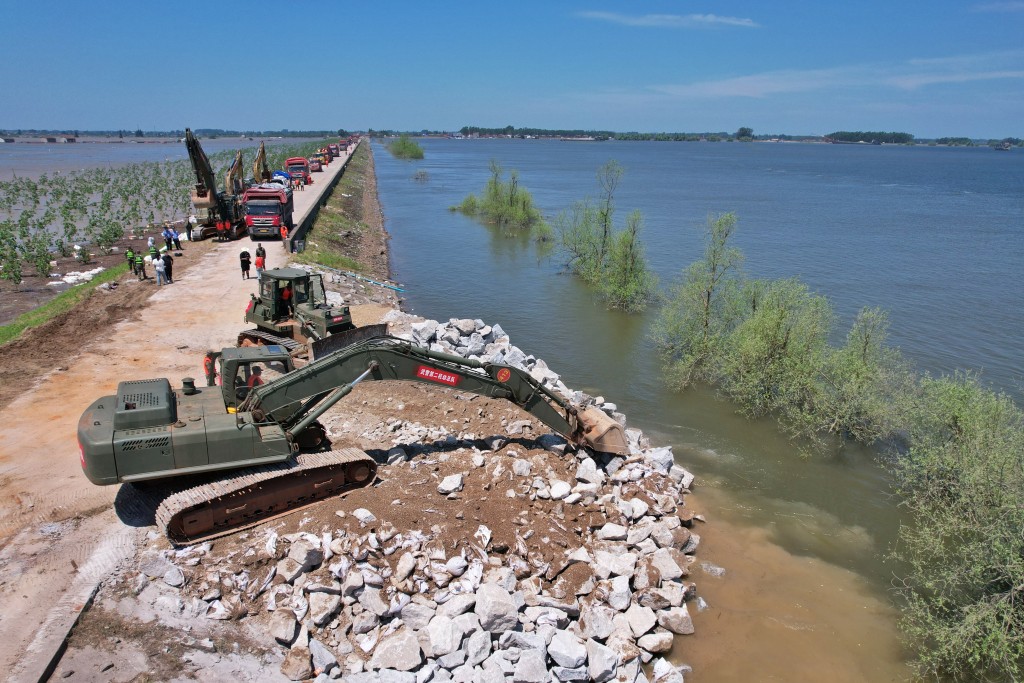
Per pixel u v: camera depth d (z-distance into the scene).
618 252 34.62
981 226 63.53
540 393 15.15
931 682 11.16
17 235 46.12
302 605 10.41
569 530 13.17
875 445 19.66
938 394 17.58
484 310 33.09
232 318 24.81
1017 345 28.52
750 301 24.81
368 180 101.38
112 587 10.54
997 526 12.45
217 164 112.56
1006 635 11.01
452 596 11.07
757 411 21.61
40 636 9.45
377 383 18.48
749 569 13.79
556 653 10.29
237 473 11.95
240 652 9.73
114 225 44.62
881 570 13.97
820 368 20.77
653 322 31.31
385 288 35.09
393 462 14.37
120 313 25.11
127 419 11.36
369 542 11.34
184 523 11.13
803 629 12.19
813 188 109.31
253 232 39.84
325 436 14.22
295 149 162.38
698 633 11.93
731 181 121.88
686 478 16.83
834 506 16.30
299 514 12.03
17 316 27.25
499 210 60.75
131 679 9.03
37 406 16.97
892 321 31.42
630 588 12.26
